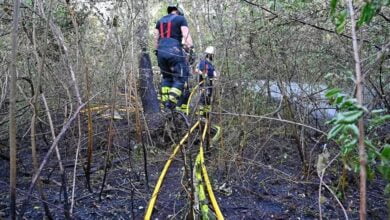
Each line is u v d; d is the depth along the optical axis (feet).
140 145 15.12
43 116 14.64
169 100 17.12
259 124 14.88
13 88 7.88
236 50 13.85
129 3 12.60
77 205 11.75
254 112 14.87
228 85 14.47
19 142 14.28
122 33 12.72
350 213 11.41
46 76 13.52
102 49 13.78
